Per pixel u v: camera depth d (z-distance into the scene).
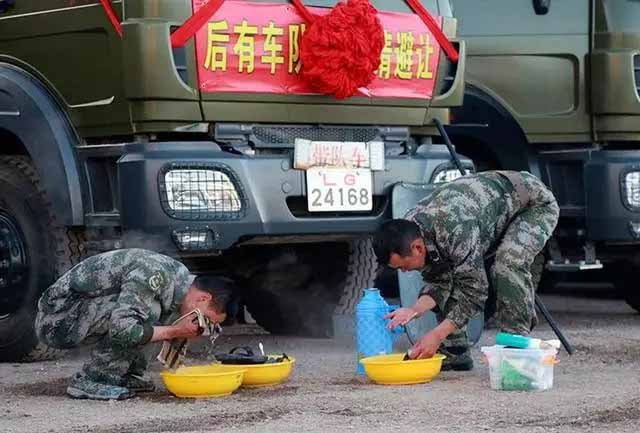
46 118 12.59
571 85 15.25
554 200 11.56
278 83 12.59
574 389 10.78
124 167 12.02
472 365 11.92
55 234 12.77
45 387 11.35
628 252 15.99
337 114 12.95
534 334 14.73
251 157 12.30
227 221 12.11
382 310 11.77
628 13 15.13
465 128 15.30
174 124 12.16
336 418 9.63
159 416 9.84
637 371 11.78
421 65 13.47
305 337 14.61
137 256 10.55
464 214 10.96
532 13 15.29
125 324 10.30
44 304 10.77
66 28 12.64
